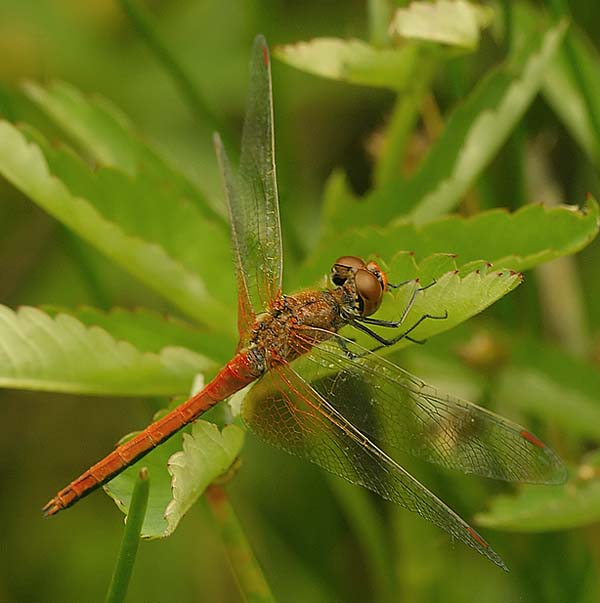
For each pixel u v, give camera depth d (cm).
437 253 44
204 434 43
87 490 44
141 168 45
